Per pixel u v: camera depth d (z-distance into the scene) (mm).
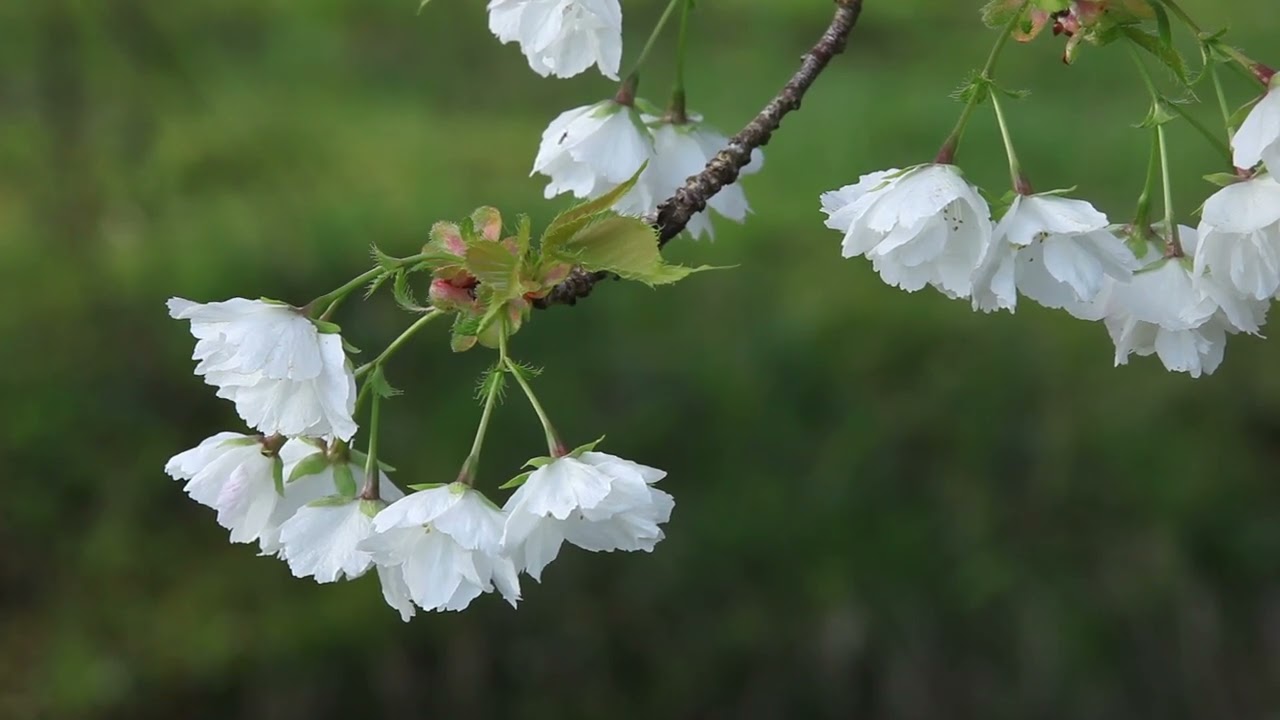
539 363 9586
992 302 2533
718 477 9164
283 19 13086
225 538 9031
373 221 10344
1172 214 2672
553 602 8602
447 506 2375
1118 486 9133
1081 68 12211
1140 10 2607
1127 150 10703
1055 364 9734
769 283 10250
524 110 12242
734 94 11953
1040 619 8555
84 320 9797
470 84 12594
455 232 2438
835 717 8375
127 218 10133
